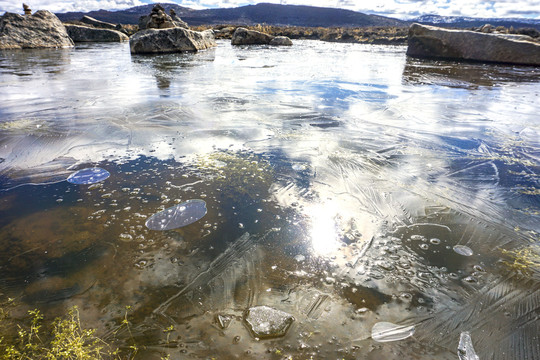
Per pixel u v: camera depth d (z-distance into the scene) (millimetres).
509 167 2182
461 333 973
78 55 9711
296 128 2947
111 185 1841
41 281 1142
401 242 1396
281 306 1052
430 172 2102
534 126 3115
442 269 1237
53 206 1617
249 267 1229
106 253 1283
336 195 1785
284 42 14961
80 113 3344
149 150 2377
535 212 1637
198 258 1271
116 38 16234
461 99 4250
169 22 12094
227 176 1979
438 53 9492
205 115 3314
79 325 969
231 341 921
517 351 917
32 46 11758
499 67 7715
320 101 4012
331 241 1391
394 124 3145
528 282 1176
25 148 2387
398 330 976
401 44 16094
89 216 1533
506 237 1440
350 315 1023
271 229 1464
